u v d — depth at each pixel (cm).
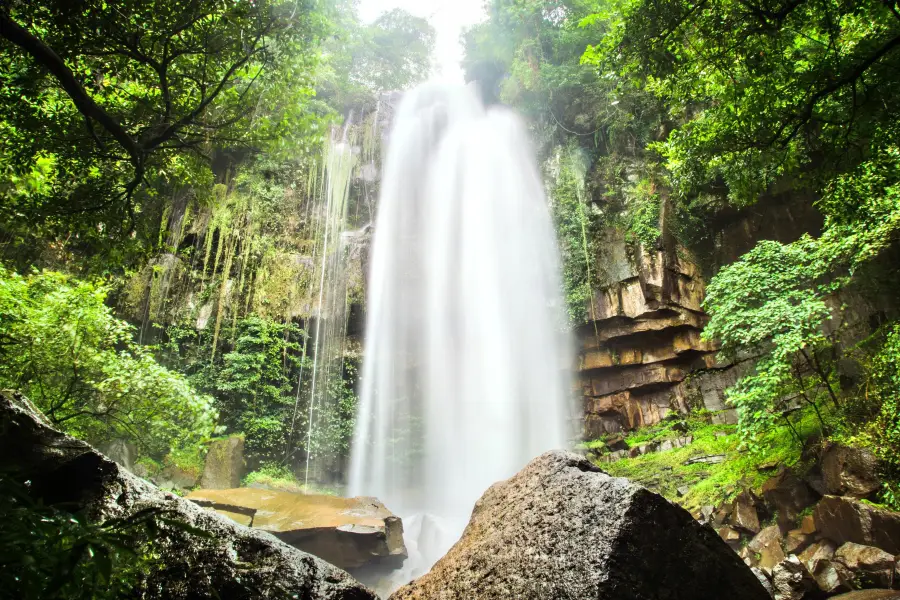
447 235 2581
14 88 671
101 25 612
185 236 2308
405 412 2339
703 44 678
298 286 2347
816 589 767
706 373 1939
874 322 1266
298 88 816
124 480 210
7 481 132
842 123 677
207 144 822
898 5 593
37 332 838
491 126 2662
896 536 770
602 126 2370
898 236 986
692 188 816
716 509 1123
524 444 2170
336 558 1130
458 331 2423
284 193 2489
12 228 758
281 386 2175
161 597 180
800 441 1099
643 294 2034
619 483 200
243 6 684
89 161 733
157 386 933
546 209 2388
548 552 195
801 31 674
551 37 2445
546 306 2272
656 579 176
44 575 120
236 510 1234
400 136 2820
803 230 1852
